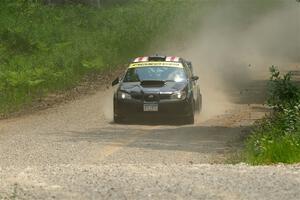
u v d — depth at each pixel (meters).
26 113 59.47
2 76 70.19
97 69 84.75
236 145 41.41
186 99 51.94
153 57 56.41
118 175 25.64
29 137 45.75
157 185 23.50
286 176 24.84
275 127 40.22
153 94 51.78
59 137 45.56
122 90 52.56
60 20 109.88
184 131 48.12
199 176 25.14
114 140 44.12
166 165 29.22
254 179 24.34
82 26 110.06
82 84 77.06
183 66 55.41
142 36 105.44
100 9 129.50
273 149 33.09
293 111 40.84
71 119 55.06
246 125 50.53
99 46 94.69
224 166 28.36
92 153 39.16
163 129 49.28
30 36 91.50
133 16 121.69
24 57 83.06
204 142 43.06
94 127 50.47
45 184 23.86
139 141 43.62
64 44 90.50
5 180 24.61
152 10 131.25
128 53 98.06
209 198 21.70
